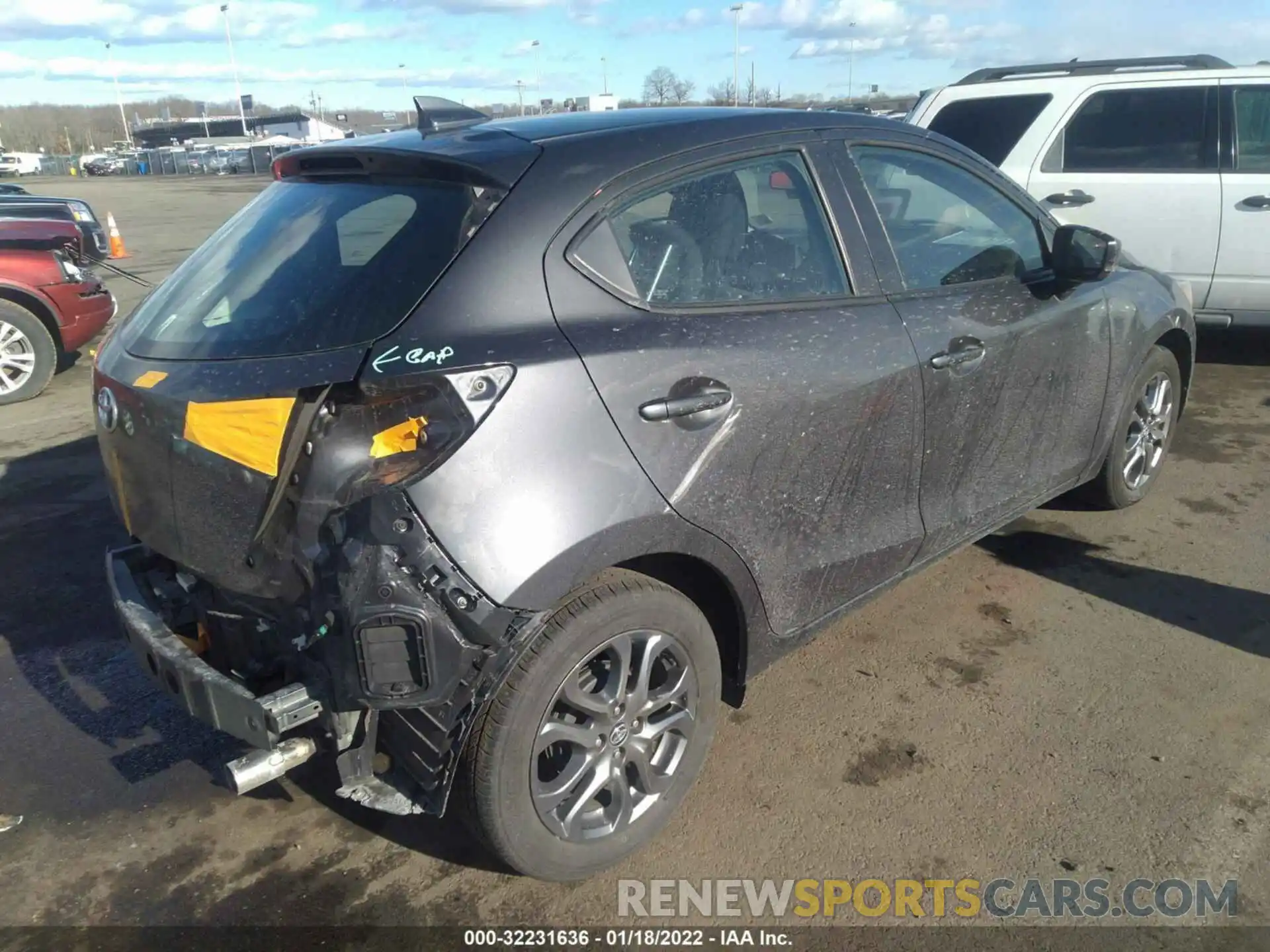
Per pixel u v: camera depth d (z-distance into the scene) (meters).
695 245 2.63
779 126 2.93
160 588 2.74
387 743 2.33
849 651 3.58
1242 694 3.22
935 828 2.70
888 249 3.08
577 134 2.61
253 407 2.18
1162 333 4.27
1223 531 4.41
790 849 2.65
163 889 2.60
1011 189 3.69
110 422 2.57
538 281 2.32
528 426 2.18
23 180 56.44
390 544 2.07
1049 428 3.71
